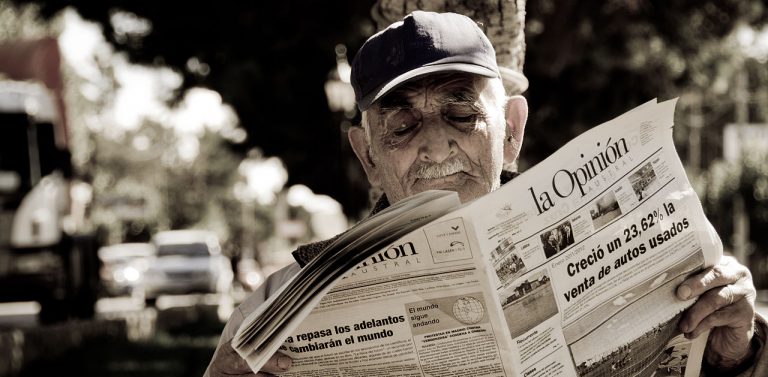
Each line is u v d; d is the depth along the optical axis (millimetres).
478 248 1750
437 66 2025
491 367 1819
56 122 13906
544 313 1823
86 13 13797
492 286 1763
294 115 14633
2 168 13164
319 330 1864
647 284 1929
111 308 25031
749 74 32219
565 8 12594
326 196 16828
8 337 9703
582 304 1860
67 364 10719
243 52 13594
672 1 14375
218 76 13984
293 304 1727
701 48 15367
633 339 1913
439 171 2047
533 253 1812
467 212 1744
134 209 47344
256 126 15102
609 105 14766
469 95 2053
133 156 69625
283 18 13031
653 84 15039
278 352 1916
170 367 10188
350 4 12711
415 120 2061
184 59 13906
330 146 15641
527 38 12609
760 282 35906
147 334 15875
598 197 1878
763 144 36062
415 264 1778
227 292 27375
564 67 13664
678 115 18250
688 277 1975
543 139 14852
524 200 1805
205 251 26906
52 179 13617
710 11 14883
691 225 1964
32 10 14578
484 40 2098
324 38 13055
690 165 35594
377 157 2123
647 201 1921
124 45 14008
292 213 40156
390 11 3248
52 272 13602
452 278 1778
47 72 14242
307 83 14016
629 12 13188
